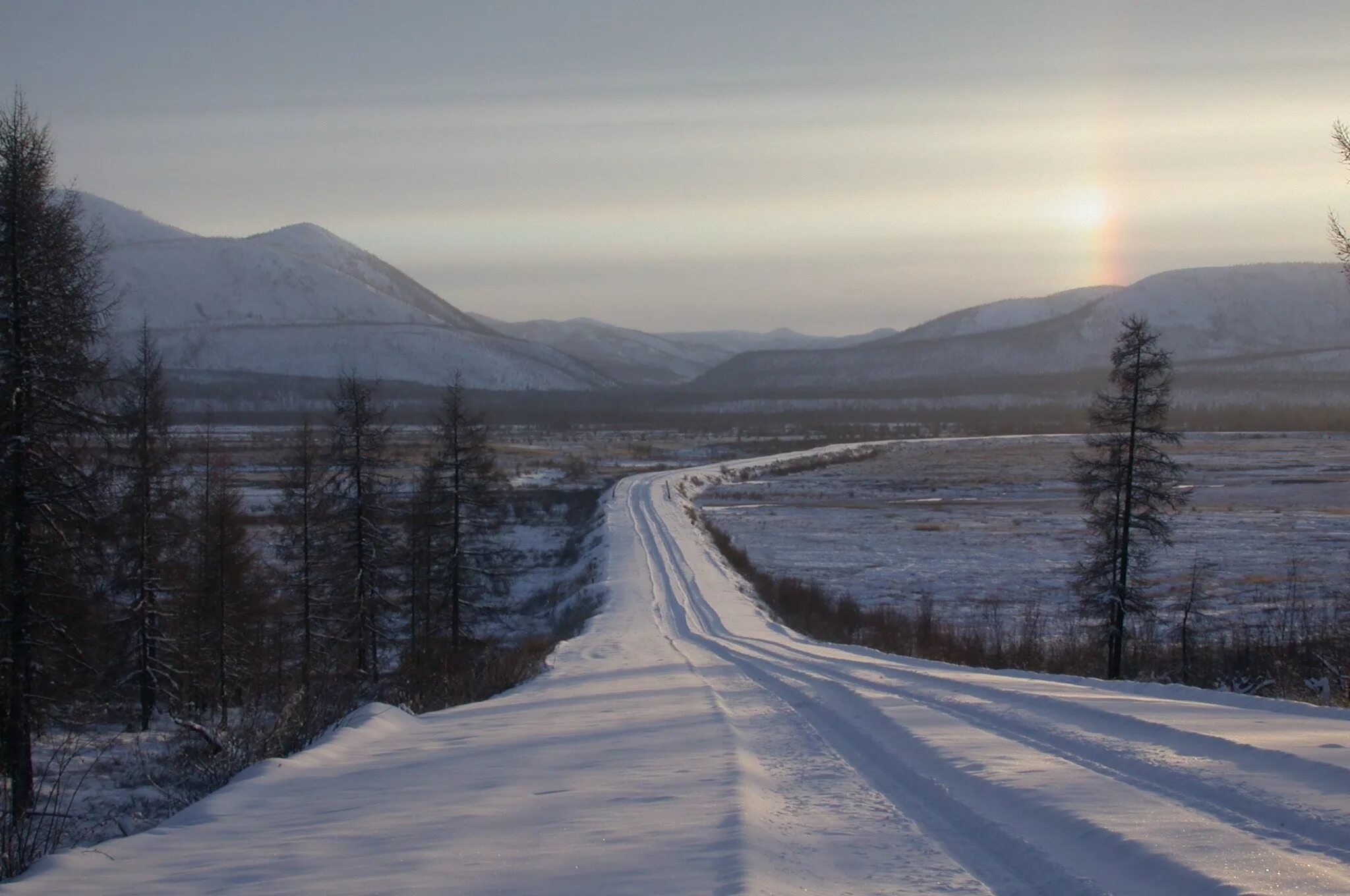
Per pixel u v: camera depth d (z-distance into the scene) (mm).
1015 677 14797
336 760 8977
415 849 5406
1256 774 6301
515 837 5629
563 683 17422
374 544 30531
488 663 20609
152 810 10562
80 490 17781
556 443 160000
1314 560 48594
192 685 27938
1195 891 4281
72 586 19062
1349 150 16125
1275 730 7855
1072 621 36469
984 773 6805
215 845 5715
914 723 9141
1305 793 5770
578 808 6348
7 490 16781
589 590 40438
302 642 30219
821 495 88000
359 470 30266
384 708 11852
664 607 35094
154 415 24625
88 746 18938
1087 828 5320
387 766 8531
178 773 13195
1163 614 36125
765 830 5621
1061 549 55938
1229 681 23984
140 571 24297
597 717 11453
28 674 17156
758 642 24922
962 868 4957
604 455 138875
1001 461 121938
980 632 33500
